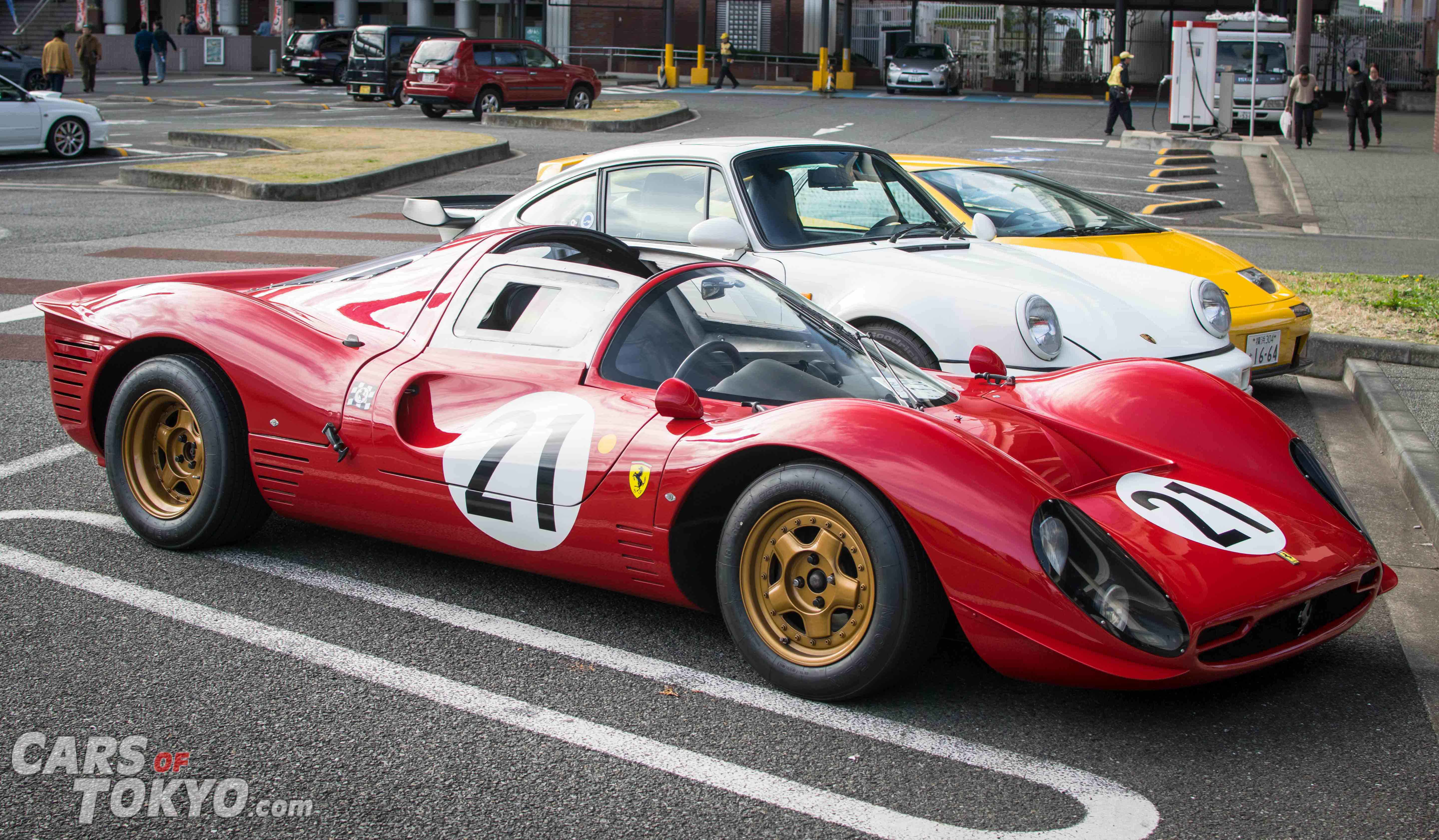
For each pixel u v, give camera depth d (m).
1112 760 2.84
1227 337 5.71
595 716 3.00
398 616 3.59
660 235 5.62
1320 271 10.51
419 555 4.11
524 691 3.13
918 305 5.09
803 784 2.70
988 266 5.46
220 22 43.31
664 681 3.21
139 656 3.25
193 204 13.77
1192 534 3.14
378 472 3.67
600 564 3.38
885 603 2.89
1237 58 26.56
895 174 6.14
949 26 42.84
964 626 2.89
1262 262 11.00
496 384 3.64
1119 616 2.80
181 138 20.05
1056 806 2.62
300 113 27.25
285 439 3.80
